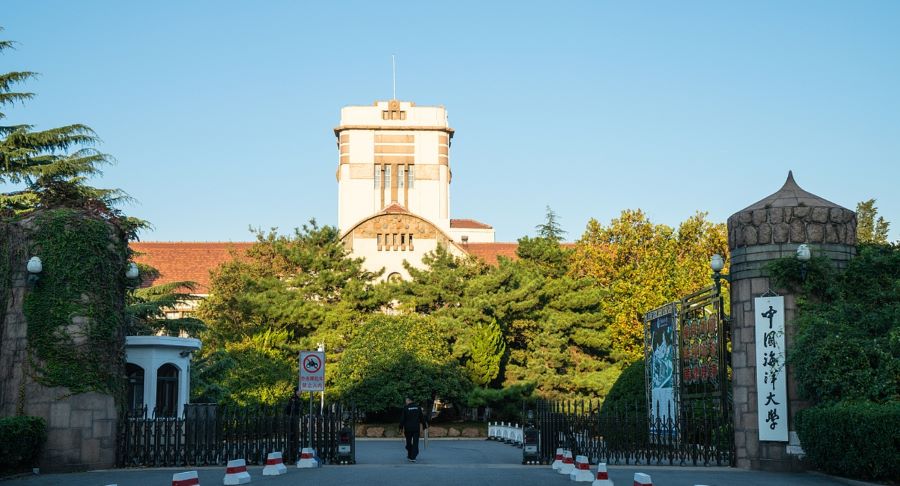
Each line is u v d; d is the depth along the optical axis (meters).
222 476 19.73
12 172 35.12
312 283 55.41
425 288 54.16
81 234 22.47
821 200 23.41
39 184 33.69
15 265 22.17
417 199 84.50
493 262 78.19
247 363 45.47
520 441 35.66
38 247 22.16
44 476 20.12
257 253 62.25
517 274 54.66
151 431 23.31
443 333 50.41
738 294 23.30
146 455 22.61
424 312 55.25
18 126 36.31
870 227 88.44
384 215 66.56
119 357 22.98
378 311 55.41
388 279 65.25
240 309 53.69
